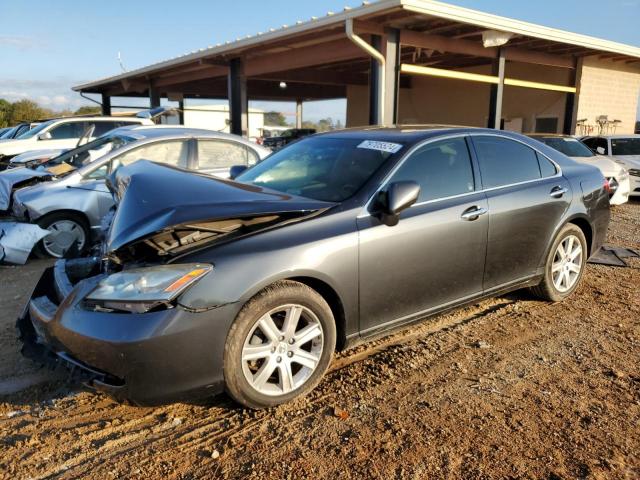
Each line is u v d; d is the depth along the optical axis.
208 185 3.46
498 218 4.16
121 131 7.94
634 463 2.71
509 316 4.70
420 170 3.85
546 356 3.91
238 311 2.94
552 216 4.66
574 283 5.12
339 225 3.35
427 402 3.27
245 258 2.97
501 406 3.23
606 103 17.69
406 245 3.59
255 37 13.09
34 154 10.67
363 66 19.17
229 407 3.25
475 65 19.52
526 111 18.34
